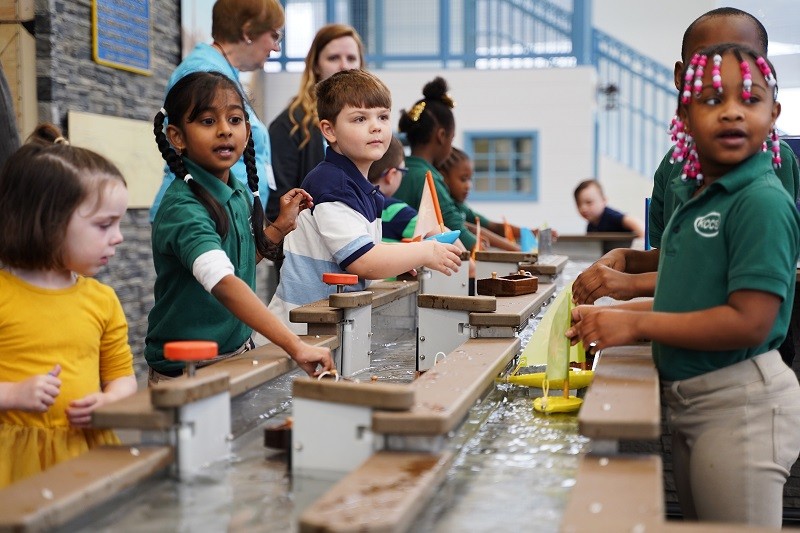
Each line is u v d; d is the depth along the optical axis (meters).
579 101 9.43
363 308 2.01
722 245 1.48
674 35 12.06
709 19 2.11
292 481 1.24
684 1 11.99
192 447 1.26
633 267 2.08
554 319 1.65
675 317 1.46
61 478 1.09
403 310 2.55
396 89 9.52
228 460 1.33
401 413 1.20
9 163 1.59
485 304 1.88
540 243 4.09
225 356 1.94
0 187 1.59
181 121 1.90
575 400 1.61
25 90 4.21
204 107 1.88
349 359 1.93
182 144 1.92
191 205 1.80
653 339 1.49
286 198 2.16
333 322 1.88
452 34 10.00
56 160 1.57
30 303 1.61
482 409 1.58
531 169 9.60
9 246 1.58
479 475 1.25
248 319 1.64
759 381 1.52
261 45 3.15
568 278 3.46
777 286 1.39
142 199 5.21
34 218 1.56
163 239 1.80
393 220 2.96
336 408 1.24
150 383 1.96
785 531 0.93
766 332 1.41
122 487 1.11
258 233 2.07
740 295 1.41
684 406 1.57
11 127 2.38
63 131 4.42
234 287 1.66
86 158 1.60
